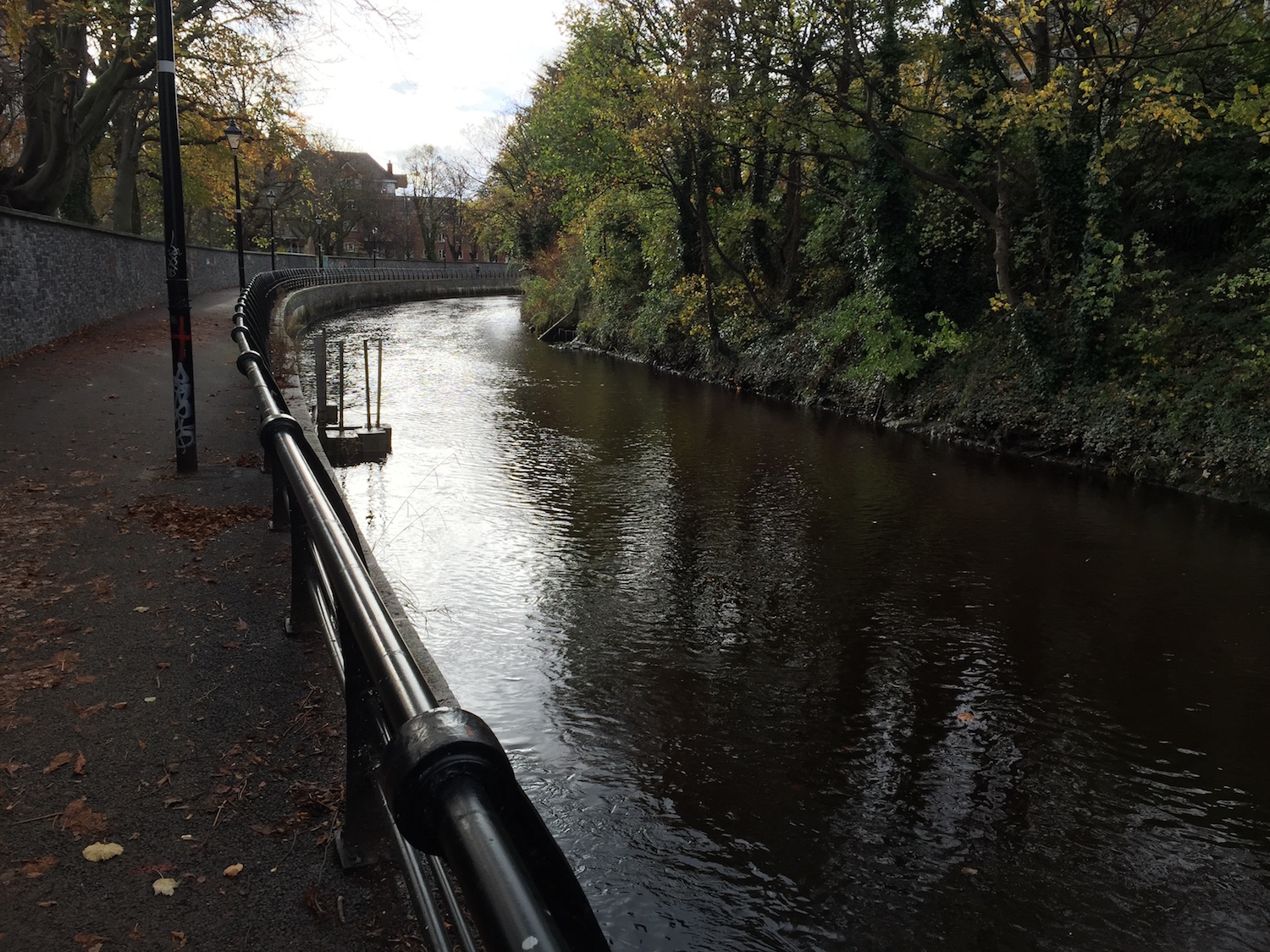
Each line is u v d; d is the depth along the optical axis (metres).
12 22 15.89
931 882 4.77
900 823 5.25
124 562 5.60
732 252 26.19
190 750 3.36
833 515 11.55
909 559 9.83
